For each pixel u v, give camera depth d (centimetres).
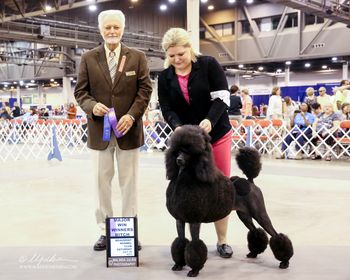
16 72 3069
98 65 312
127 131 311
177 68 289
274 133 970
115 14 303
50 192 584
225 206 259
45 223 420
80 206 495
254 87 2817
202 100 295
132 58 315
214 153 303
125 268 288
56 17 2002
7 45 2816
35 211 472
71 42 2014
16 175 741
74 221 427
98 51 315
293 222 413
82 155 1067
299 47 1967
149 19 2295
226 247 313
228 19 2205
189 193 248
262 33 2106
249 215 286
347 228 392
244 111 1177
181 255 278
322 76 2491
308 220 420
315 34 1919
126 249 292
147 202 508
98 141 316
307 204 489
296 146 963
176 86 294
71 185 635
